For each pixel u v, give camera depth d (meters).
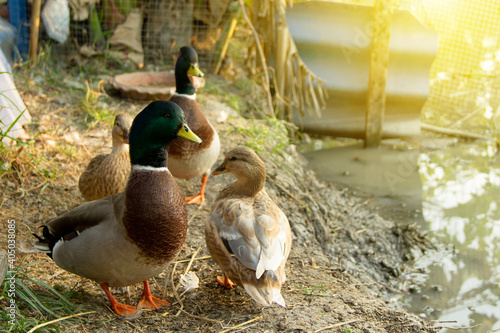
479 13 7.43
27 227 4.16
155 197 2.89
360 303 3.59
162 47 8.30
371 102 7.07
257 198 3.59
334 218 5.44
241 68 8.48
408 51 6.99
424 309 4.21
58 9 7.22
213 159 4.60
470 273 4.72
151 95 6.63
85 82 7.04
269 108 7.50
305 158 6.92
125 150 4.11
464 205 5.95
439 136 7.57
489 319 4.09
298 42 7.13
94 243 2.90
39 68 7.17
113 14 7.93
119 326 3.08
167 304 3.38
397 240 5.18
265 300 3.01
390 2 6.65
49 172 4.81
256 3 7.48
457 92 7.92
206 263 3.94
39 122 5.82
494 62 7.64
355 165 6.84
